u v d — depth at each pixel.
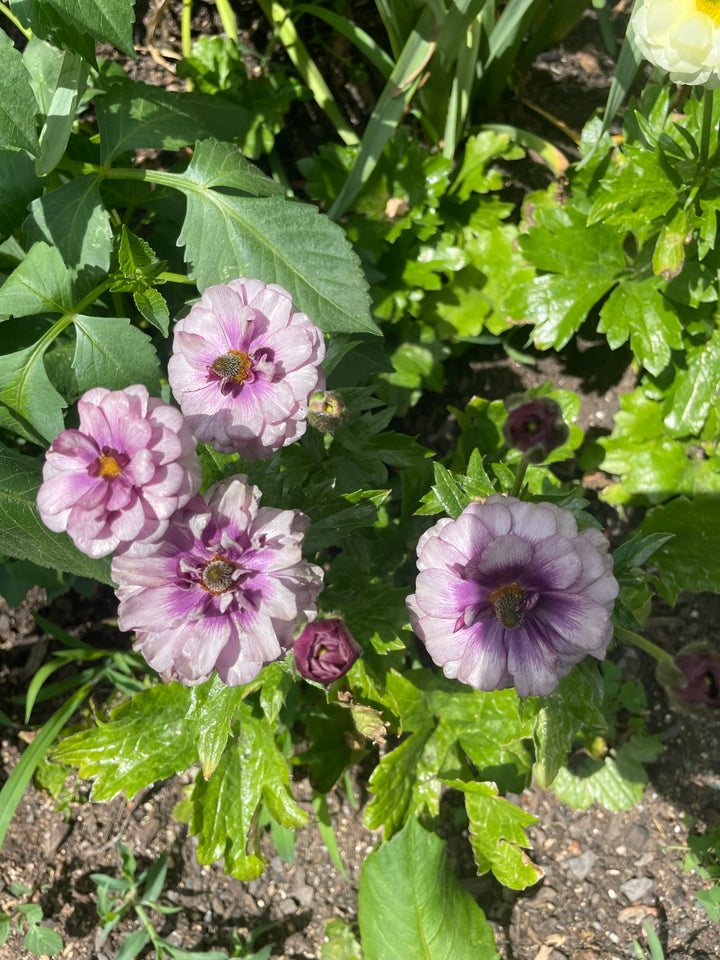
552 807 0.42
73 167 0.34
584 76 0.48
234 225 0.33
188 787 0.40
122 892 0.41
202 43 0.46
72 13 0.28
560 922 0.41
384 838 0.37
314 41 0.47
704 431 0.43
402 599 0.33
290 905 0.41
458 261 0.43
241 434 0.26
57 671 0.44
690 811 0.42
